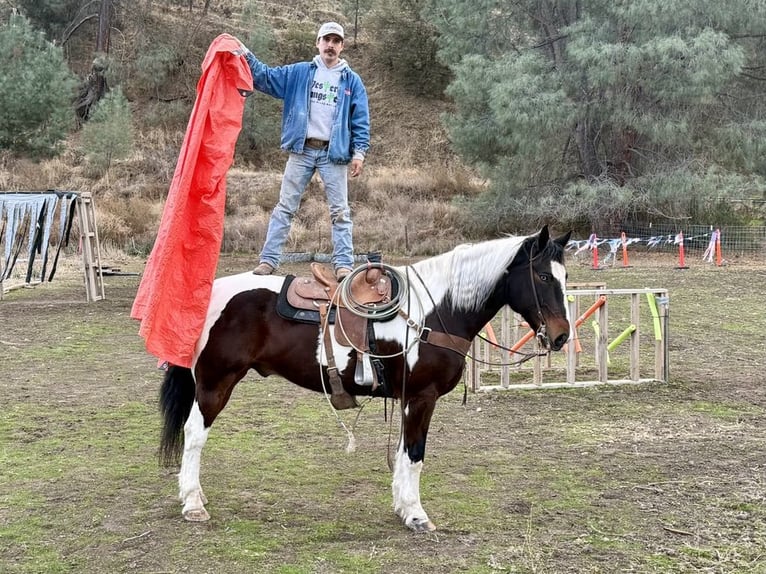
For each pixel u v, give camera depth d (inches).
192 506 184.7
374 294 182.7
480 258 185.2
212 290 187.6
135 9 1342.3
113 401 305.4
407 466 184.5
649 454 246.5
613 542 175.8
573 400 320.8
